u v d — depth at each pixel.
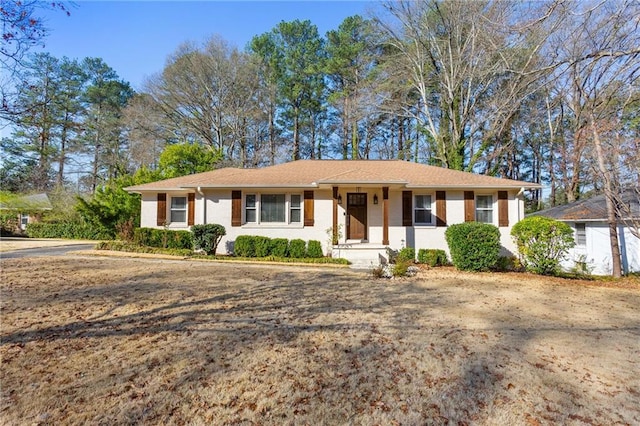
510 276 10.50
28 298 6.32
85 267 9.96
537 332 5.08
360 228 13.72
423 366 3.80
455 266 11.48
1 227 23.52
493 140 22.75
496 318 5.79
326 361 3.87
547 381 3.51
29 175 25.23
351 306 6.39
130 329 4.77
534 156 27.20
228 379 3.39
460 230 11.26
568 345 4.55
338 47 28.11
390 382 3.42
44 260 11.14
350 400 3.07
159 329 4.79
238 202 13.45
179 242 13.14
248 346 4.25
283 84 30.92
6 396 2.97
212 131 30.20
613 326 5.47
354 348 4.28
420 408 2.97
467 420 2.81
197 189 13.51
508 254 12.95
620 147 10.35
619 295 8.17
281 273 9.84
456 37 19.61
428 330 5.06
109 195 18.06
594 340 4.77
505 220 13.05
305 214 13.40
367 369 3.69
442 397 3.15
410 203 13.45
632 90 9.78
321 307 6.26
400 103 22.95
